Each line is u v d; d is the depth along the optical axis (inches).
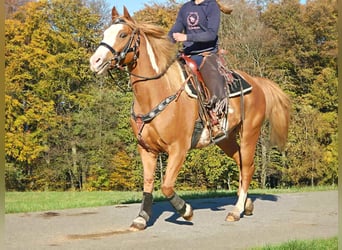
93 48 1064.8
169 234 220.8
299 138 893.8
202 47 243.9
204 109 231.6
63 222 254.2
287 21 1003.3
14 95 959.0
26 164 995.3
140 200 373.1
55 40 987.3
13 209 312.7
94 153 979.9
